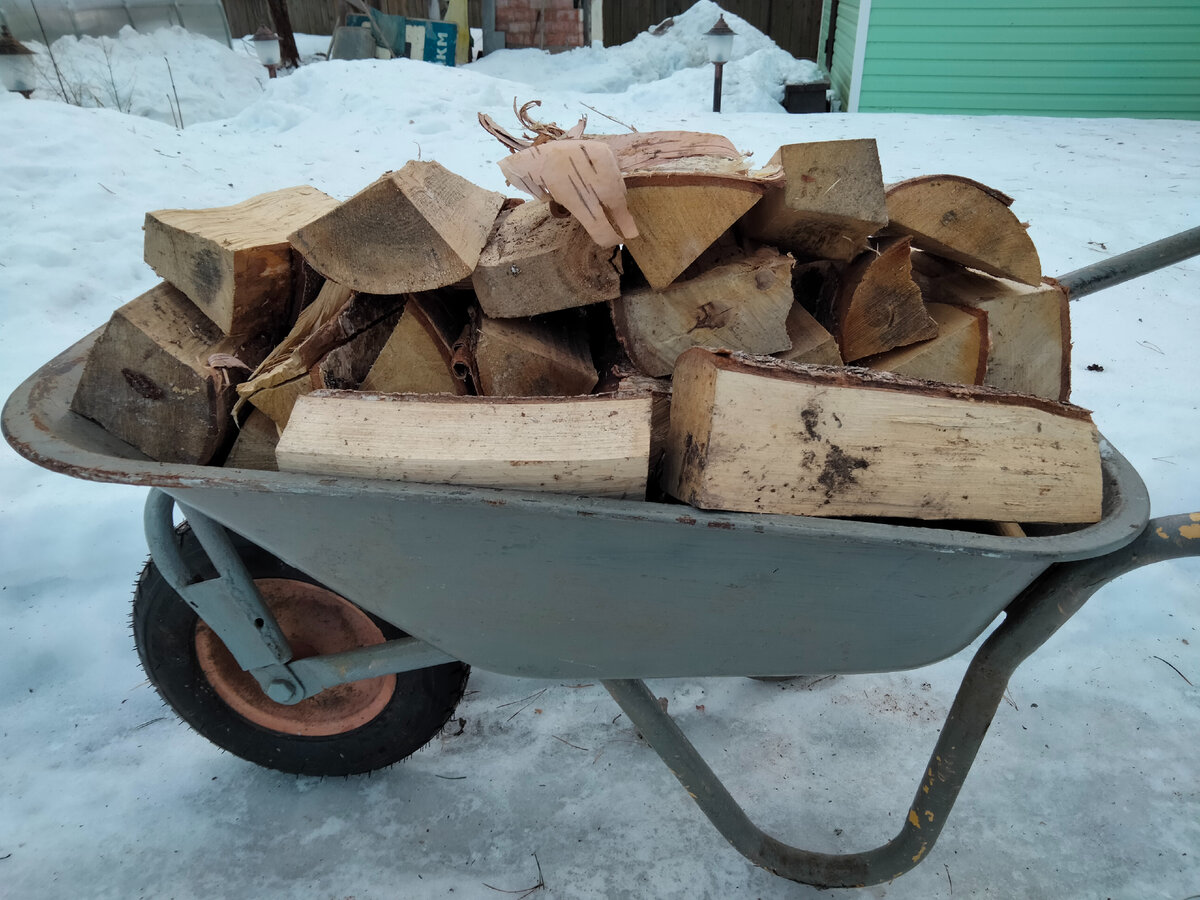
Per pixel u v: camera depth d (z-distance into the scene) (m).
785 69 9.84
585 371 1.38
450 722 2.06
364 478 1.14
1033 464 1.18
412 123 6.47
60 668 2.15
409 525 1.14
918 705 2.11
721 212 1.23
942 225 1.44
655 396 1.28
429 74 7.22
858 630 1.22
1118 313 3.95
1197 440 3.02
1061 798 1.87
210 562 1.55
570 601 1.21
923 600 1.17
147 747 1.98
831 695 2.13
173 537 1.44
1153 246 1.65
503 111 6.98
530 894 1.69
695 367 1.14
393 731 1.77
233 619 1.46
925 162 5.99
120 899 1.67
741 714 2.08
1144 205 5.03
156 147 5.24
